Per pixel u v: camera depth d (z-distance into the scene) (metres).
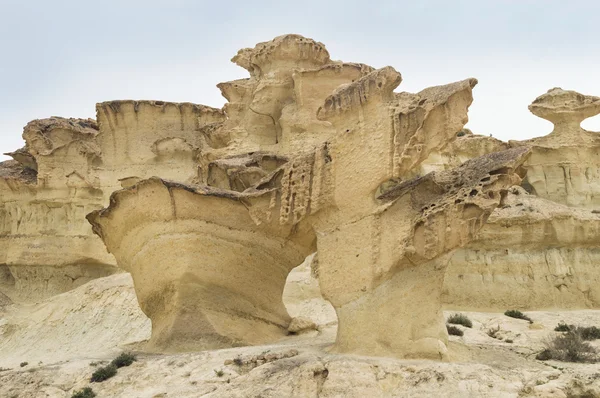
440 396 13.48
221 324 19.33
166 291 19.80
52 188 37.03
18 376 17.34
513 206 28.22
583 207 29.95
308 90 32.38
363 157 17.52
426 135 16.83
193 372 16.00
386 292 16.41
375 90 17.48
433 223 15.95
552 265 26.94
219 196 19.47
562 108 31.17
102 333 26.33
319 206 18.08
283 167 19.58
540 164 30.92
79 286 33.84
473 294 26.61
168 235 19.78
